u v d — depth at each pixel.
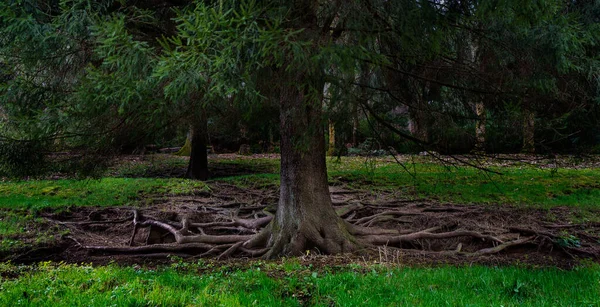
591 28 5.66
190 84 4.02
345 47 4.18
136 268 6.71
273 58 4.32
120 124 6.11
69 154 6.75
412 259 6.88
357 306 4.03
